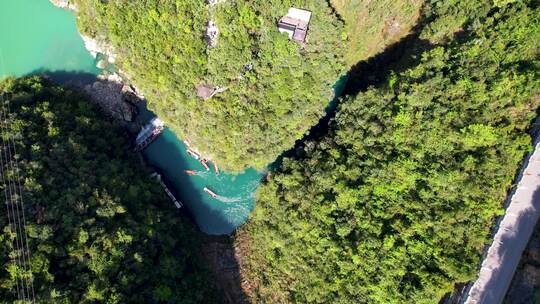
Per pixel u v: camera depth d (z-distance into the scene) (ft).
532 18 161.27
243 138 195.83
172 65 183.01
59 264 165.17
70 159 187.42
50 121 191.93
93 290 160.04
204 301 194.18
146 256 182.09
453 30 182.50
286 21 189.06
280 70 189.37
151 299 177.58
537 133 160.76
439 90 172.65
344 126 193.67
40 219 167.53
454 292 164.86
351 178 183.01
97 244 170.81
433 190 167.63
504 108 163.02
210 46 184.34
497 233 162.71
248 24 180.55
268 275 199.00
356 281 171.22
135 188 195.00
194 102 189.16
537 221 161.38
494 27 170.09
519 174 162.61
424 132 171.53
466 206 161.58
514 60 164.25
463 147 167.32
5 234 158.10
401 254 164.66
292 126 200.34
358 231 175.73
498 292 161.48
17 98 195.11
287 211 192.95
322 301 177.99
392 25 197.98
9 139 180.24
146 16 176.24
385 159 176.76
